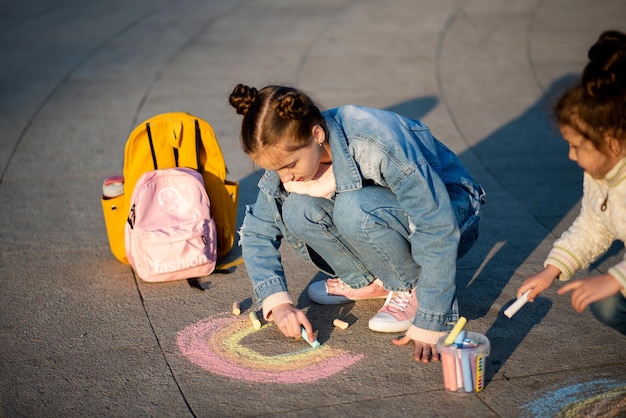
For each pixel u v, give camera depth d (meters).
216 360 3.01
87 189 4.88
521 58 7.64
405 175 2.72
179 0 10.21
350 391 2.77
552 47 7.97
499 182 4.96
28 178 5.05
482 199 3.16
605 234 2.62
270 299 2.98
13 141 5.71
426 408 2.64
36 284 3.67
